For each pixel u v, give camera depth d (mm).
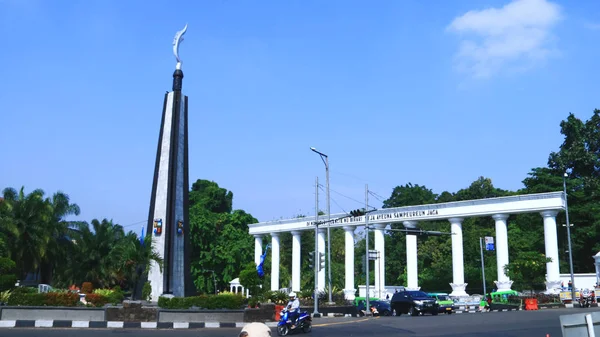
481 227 72250
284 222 61781
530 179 65438
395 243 82562
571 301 41188
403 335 21359
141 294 36719
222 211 89688
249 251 72875
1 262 34531
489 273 60656
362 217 54062
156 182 39219
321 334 22422
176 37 41438
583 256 58844
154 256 36562
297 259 60875
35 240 52406
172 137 39500
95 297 30219
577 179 61000
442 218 49312
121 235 59250
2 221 50125
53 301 26547
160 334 22406
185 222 39438
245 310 28719
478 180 79562
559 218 59469
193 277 70000
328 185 42344
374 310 40000
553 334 20531
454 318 28953
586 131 62750
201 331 24234
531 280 45969
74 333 22031
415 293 37875
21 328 23516
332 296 47938
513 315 29922
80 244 60594
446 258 68625
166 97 40719
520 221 65938
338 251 80375
